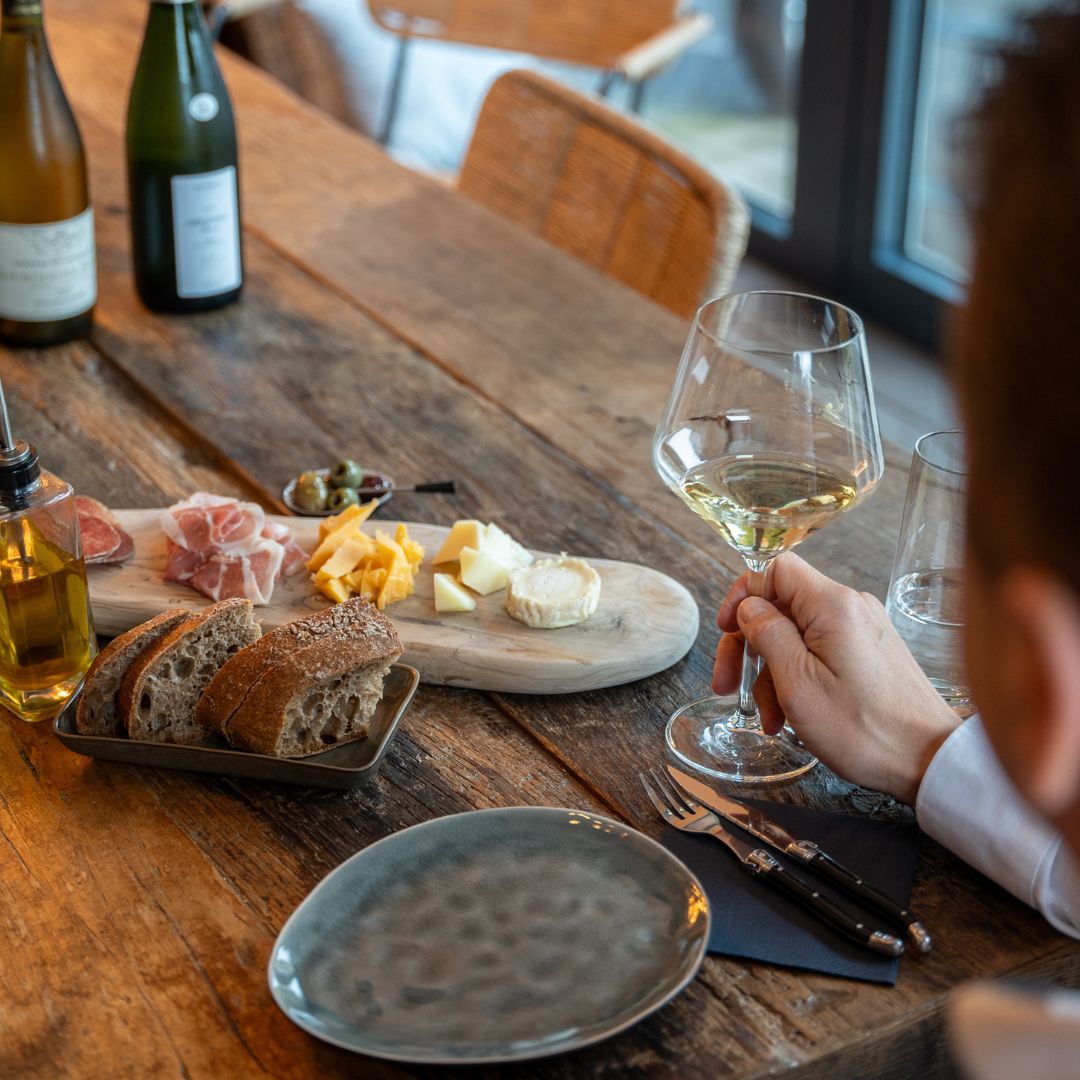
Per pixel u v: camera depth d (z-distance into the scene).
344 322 1.61
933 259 3.52
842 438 0.88
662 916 0.74
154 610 1.03
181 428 1.38
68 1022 0.70
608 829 0.79
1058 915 0.77
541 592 1.03
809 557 1.19
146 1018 0.70
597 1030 0.67
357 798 0.87
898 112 3.40
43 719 0.94
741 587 0.94
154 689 0.87
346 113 3.59
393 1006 0.69
